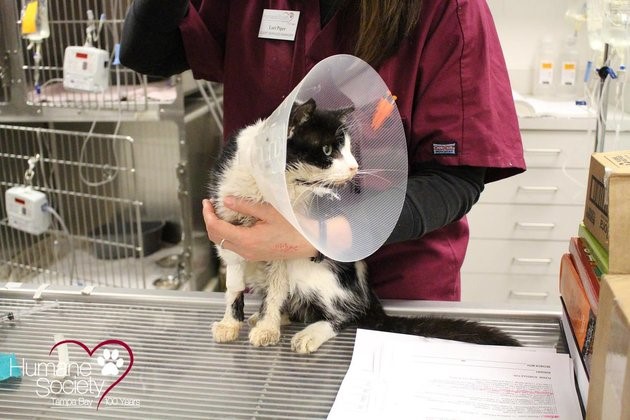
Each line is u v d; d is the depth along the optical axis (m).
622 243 0.69
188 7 1.18
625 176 0.69
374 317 1.04
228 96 1.23
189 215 2.10
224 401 0.82
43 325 1.00
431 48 1.05
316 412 0.80
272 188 0.82
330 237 0.85
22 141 2.25
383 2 0.99
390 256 1.20
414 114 1.08
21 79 1.98
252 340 0.96
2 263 2.27
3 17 1.93
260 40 1.17
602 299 0.69
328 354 0.95
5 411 0.80
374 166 0.97
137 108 1.95
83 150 2.14
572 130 2.35
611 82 1.72
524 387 0.83
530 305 1.06
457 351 0.91
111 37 2.01
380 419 0.78
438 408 0.80
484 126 1.04
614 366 0.65
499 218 2.49
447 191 1.03
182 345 0.96
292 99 0.81
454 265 1.21
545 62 2.74
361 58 1.03
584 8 2.57
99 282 2.20
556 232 2.49
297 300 1.07
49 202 2.16
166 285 2.14
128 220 2.38
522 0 2.72
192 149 2.09
